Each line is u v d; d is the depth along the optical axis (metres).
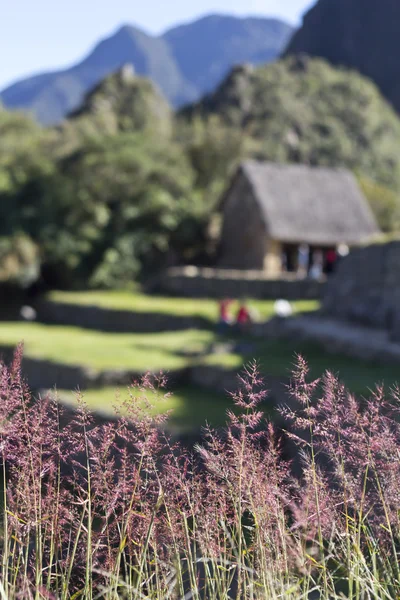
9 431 2.13
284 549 2.14
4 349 15.88
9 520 2.17
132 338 17.55
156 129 50.31
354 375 9.56
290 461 2.24
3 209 33.41
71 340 16.78
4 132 55.66
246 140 47.00
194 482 2.27
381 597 2.19
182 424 7.45
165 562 2.29
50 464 2.18
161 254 35.00
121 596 2.30
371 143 86.69
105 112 62.94
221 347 13.86
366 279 15.00
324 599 2.18
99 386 11.67
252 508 2.18
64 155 35.47
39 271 31.84
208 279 25.59
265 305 22.95
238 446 2.19
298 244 32.59
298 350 12.78
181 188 36.16
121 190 34.19
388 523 2.20
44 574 2.30
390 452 2.20
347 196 34.31
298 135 81.38
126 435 2.21
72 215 32.81
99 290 31.75
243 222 33.94
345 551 2.23
